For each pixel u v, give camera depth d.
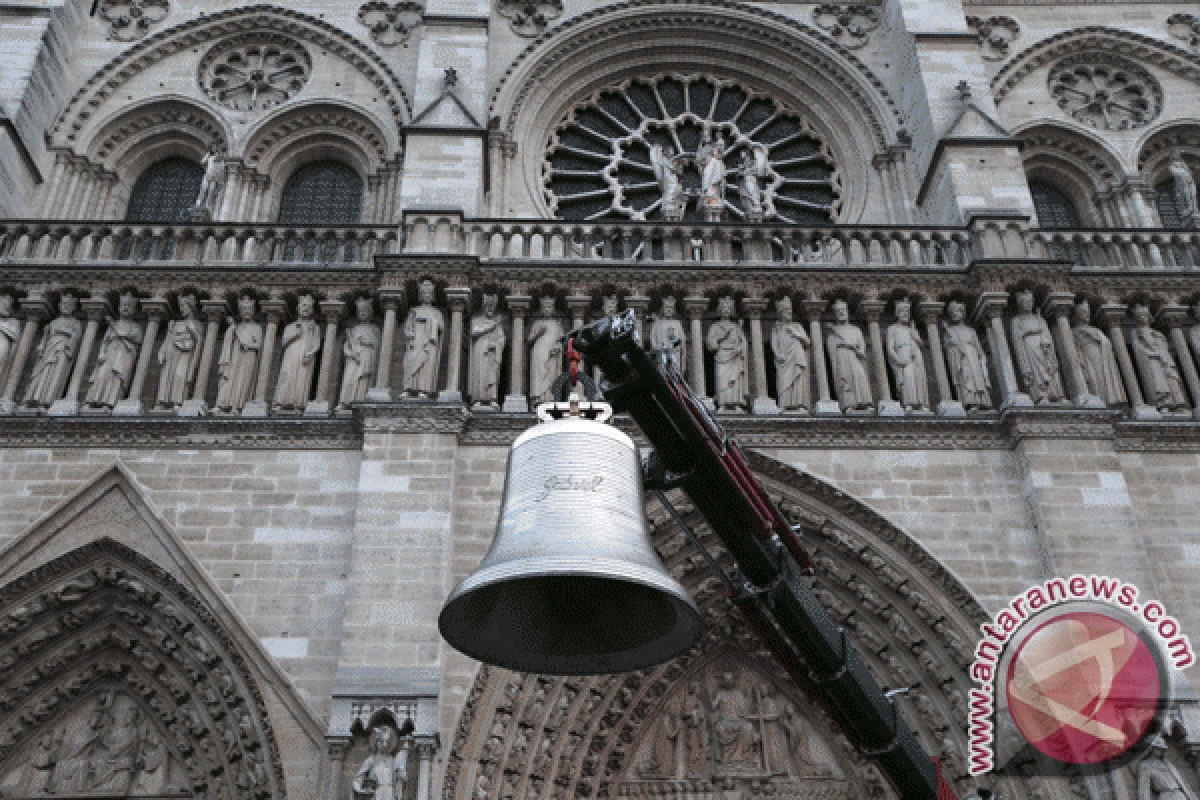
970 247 28.25
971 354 26.31
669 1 35.88
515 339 26.20
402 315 26.55
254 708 22.25
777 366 26.22
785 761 24.25
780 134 35.88
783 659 12.13
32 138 31.25
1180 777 21.14
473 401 25.34
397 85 34.12
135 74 34.28
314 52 35.12
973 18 36.62
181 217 33.22
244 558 23.45
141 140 33.72
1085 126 35.19
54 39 32.59
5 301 26.34
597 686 23.69
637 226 28.36
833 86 35.41
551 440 10.14
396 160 32.81
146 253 31.23
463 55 32.12
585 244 28.09
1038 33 36.44
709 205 30.73
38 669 23.61
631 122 35.94
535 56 34.66
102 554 23.91
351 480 24.44
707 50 36.25
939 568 23.64
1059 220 34.97
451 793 20.95
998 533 24.17
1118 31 36.38
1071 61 36.31
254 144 33.44
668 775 24.08
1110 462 24.58
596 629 10.50
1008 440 25.20
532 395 25.47
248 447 24.72
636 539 9.58
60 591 23.53
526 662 10.29
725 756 24.20
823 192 34.69
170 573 23.30
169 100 33.78
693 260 28.02
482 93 31.69
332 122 34.12
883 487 24.64
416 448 24.17
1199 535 24.61
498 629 10.38
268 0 35.66
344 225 28.02
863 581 24.33
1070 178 35.19
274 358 26.44
